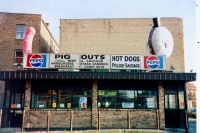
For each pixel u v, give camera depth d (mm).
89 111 12352
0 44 20250
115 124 12266
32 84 12680
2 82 18906
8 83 13039
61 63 12703
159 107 12438
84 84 12750
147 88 12797
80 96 12617
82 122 12219
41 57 12703
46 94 12617
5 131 11211
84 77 11938
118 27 23844
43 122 12188
